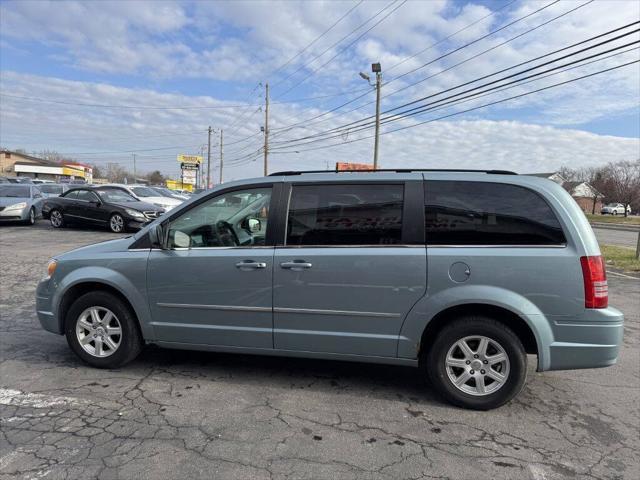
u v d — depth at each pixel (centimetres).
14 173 7106
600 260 347
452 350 369
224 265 397
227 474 280
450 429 340
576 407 381
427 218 369
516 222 357
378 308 371
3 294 718
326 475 282
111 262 424
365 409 368
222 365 453
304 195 394
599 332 342
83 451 301
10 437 317
